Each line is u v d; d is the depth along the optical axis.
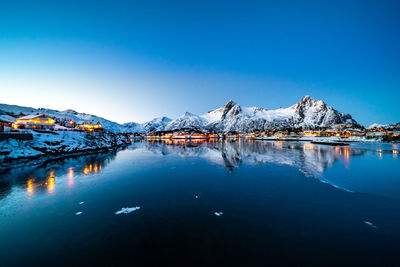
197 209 15.24
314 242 10.70
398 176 25.31
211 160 40.88
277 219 13.43
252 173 27.58
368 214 14.06
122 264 9.12
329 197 17.56
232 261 9.25
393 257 9.42
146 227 12.48
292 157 44.72
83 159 42.19
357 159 40.69
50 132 53.06
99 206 15.97
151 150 65.88
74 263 9.22
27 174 27.23
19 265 9.12
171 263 9.14
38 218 13.81
